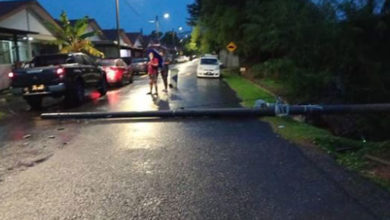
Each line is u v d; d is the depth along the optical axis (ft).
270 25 68.44
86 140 27.50
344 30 42.45
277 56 77.77
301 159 21.59
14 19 82.38
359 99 43.42
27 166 21.24
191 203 15.66
